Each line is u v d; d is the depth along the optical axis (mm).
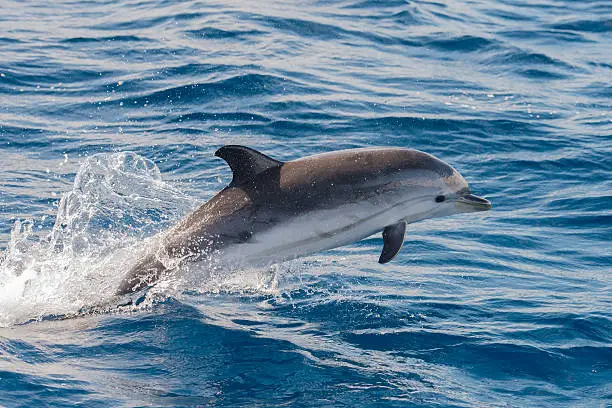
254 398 24625
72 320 29344
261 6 82438
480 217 42625
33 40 70812
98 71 63344
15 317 29281
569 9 88688
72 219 38938
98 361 26406
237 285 33219
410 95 61031
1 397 23578
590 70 68938
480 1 91688
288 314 30922
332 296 32625
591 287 34312
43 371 25359
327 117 55875
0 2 85000
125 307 30531
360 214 29953
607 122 57062
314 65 66750
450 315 31203
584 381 26562
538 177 48000
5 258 34125
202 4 82938
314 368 26641
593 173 48500
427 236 39844
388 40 74750
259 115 55656
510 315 31250
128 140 51094
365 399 24797
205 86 59875
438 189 30547
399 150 30906
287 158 49312
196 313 30422
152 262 30812
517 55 71312
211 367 26469
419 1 88250
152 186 43938
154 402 24062
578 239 39906
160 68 63875
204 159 48344
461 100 60406
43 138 50969
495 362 27594
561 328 30047
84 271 32469
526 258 37562
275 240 29906
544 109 59250
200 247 30297
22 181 44125
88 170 46000
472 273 35625
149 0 86250
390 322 30406
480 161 50281
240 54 67812
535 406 24891
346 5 84250
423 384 25891
